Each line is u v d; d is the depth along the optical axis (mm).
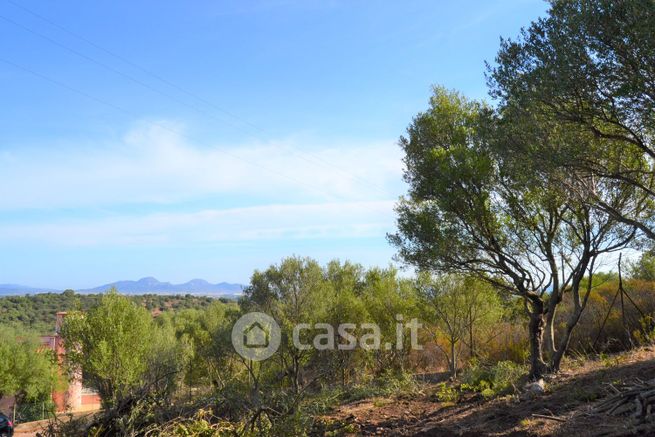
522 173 7914
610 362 9797
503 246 10391
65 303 71625
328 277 23141
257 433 6281
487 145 9320
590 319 13828
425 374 16438
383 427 8617
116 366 18547
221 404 7359
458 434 7262
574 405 7230
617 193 9094
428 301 15539
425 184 10758
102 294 20906
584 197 7914
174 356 21359
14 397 34719
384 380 14750
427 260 10594
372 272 21656
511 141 7730
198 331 27344
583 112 6648
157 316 42312
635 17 5613
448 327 15023
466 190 10047
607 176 7156
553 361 10227
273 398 6961
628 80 5969
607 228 9469
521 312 16078
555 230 10164
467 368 14625
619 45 5938
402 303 17984
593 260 10195
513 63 7316
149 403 6887
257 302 19203
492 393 9688
